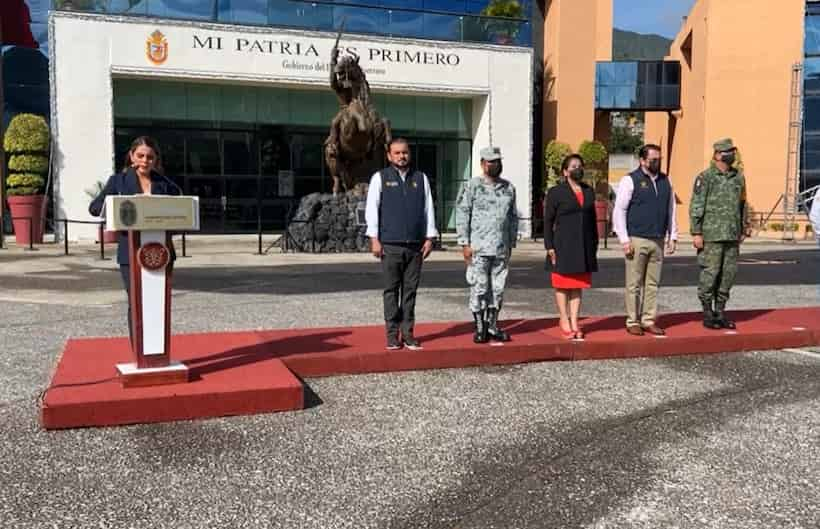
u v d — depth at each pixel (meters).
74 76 22.39
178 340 7.51
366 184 20.92
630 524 3.98
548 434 5.38
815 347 8.46
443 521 4.00
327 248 20.05
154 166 6.07
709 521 4.03
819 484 4.54
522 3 28.75
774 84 30.27
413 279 7.13
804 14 29.88
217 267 15.97
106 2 22.75
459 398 6.20
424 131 27.70
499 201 7.31
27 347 7.62
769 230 30.22
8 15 24.11
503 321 8.93
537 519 4.03
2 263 16.16
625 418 5.78
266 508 4.11
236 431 5.30
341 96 20.62
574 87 30.61
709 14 31.11
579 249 7.64
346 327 8.38
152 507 4.09
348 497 4.27
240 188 25.69
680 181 35.44
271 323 8.98
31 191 21.16
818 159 30.08
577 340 7.70
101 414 5.31
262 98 25.70
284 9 24.61
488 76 26.86
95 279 13.41
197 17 23.77
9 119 24.27
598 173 27.80
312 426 5.44
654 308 8.14
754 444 5.22
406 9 25.89
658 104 34.88
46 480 4.41
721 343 8.12
